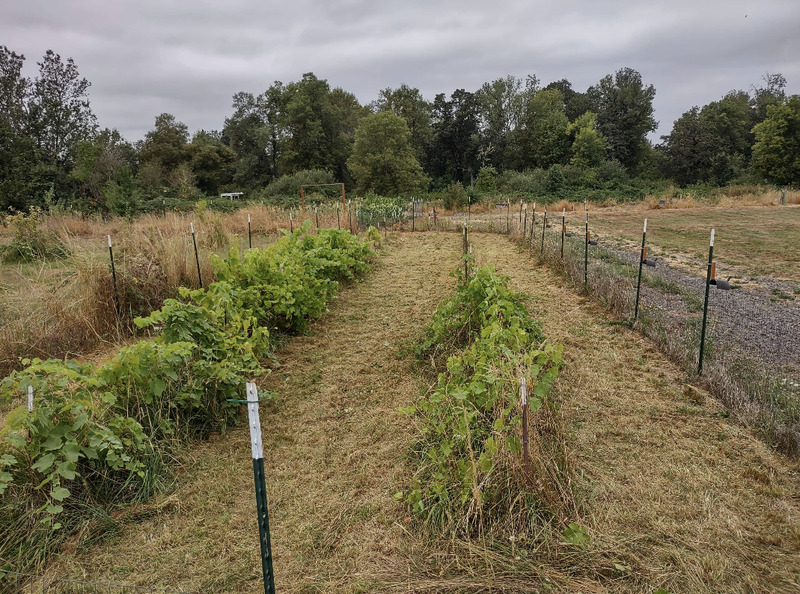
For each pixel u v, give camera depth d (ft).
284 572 9.75
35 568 9.84
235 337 16.51
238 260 22.90
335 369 19.07
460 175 185.26
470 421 12.15
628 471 12.42
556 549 9.80
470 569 9.49
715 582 9.18
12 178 87.10
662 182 140.26
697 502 11.32
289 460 13.41
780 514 10.84
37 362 12.09
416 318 24.62
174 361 13.48
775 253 41.01
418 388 17.15
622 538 10.18
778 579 9.27
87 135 126.11
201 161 169.99
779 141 118.52
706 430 14.23
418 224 62.54
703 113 174.09
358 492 12.05
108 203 70.69
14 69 118.73
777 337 21.16
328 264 28.53
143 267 25.63
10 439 10.25
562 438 12.69
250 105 200.85
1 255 35.58
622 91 174.60
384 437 14.35
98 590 9.42
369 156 134.00
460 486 10.95
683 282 31.27
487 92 195.52
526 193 111.75
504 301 16.22
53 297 22.38
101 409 12.09
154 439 13.09
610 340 21.20
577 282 29.35
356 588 9.29
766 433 13.65
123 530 10.93
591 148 147.95
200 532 10.86
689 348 19.24
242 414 15.75
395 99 170.91
